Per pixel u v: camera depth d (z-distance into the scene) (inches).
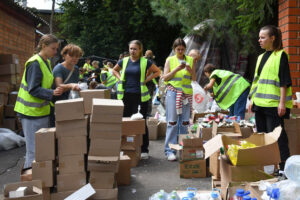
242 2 313.7
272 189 101.2
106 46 991.6
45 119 157.4
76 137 137.0
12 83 321.4
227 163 127.4
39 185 127.6
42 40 156.7
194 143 177.0
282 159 148.3
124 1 981.8
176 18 398.9
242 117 231.0
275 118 150.9
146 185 165.9
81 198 126.3
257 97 156.3
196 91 287.6
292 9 235.9
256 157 120.6
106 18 1000.9
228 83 234.7
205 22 382.0
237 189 112.3
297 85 238.8
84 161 138.6
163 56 1059.9
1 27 375.9
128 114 211.3
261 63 159.2
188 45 393.1
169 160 211.2
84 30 1039.6
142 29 968.3
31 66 151.0
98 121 134.7
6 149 255.0
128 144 197.0
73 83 167.0
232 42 388.2
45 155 135.1
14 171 194.9
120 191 157.4
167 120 209.3
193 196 119.6
